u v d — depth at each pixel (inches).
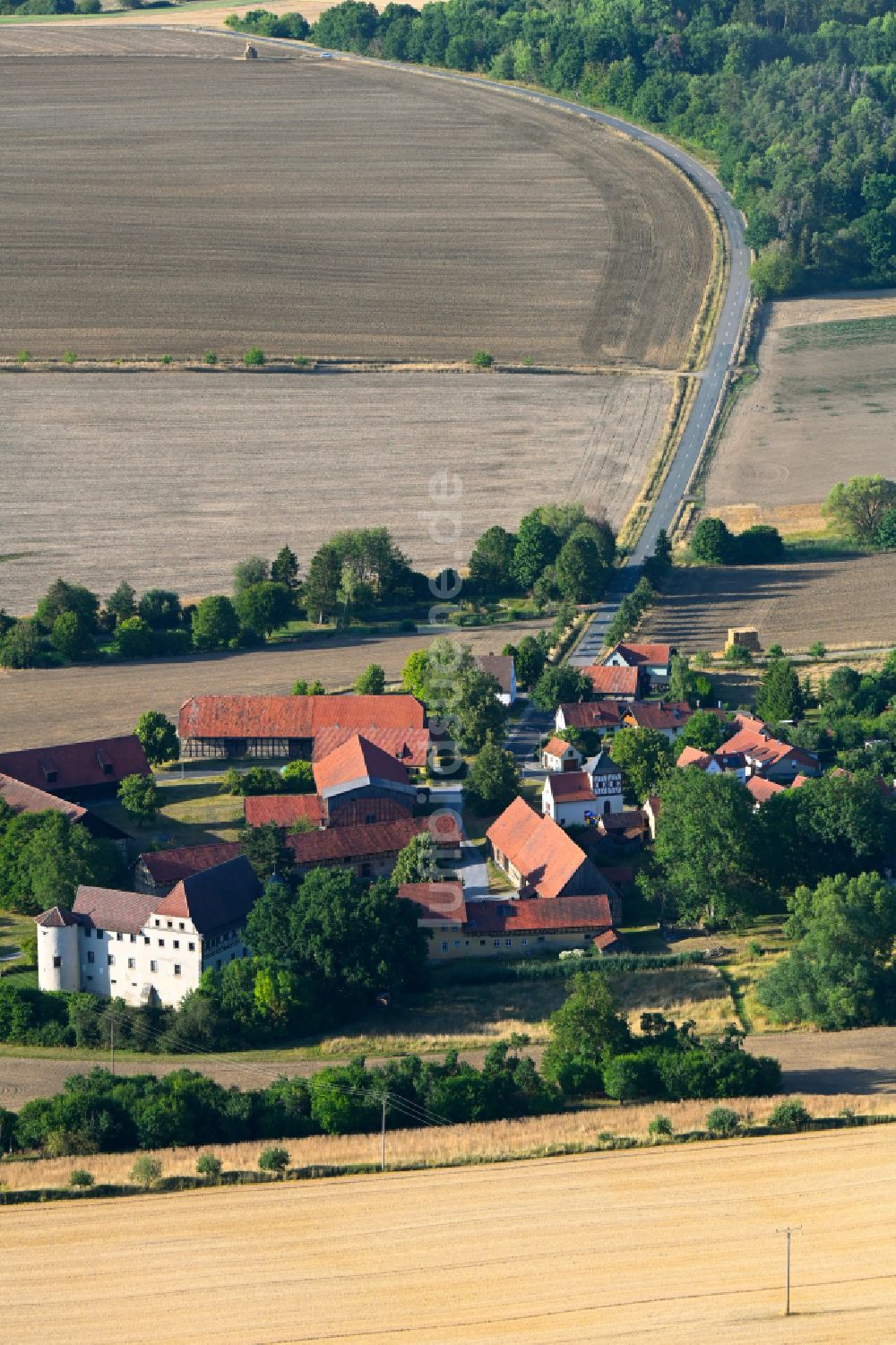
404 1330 6299.2
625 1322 6314.0
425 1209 6978.4
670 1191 7066.9
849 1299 6397.6
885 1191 7032.5
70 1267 6653.5
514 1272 6584.6
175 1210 7003.0
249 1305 6441.9
